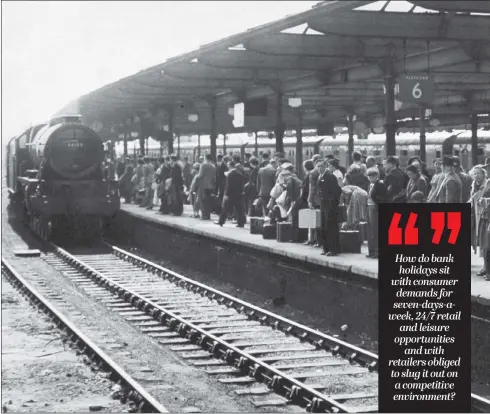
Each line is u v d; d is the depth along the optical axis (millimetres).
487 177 13641
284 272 16953
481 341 11219
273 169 21094
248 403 10281
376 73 19688
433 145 34469
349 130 33000
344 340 13844
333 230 15664
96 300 17750
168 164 27438
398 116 29672
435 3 12828
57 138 26984
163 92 28281
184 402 10289
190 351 13102
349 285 14445
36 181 27453
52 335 14078
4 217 35125
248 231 20969
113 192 28516
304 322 15344
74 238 27766
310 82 22672
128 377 10812
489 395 10508
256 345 13180
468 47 15820
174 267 22969
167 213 27328
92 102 32938
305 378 11180
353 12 14648
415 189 15555
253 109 26219
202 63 20141
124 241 29219
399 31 14969
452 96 25375
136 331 14664
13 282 19516
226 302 16750
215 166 27234
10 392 10711
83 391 10750
